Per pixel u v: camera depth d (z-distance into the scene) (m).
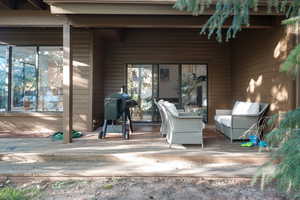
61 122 6.52
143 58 7.80
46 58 6.67
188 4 2.07
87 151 4.09
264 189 3.02
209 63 7.79
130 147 4.41
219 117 6.12
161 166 3.69
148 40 7.80
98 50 7.11
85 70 6.50
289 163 1.55
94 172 3.41
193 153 3.99
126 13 4.17
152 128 6.92
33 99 6.68
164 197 2.83
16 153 3.96
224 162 3.84
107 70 7.80
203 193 2.94
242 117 4.96
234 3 1.87
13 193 2.86
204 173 3.38
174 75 7.93
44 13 4.64
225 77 7.80
